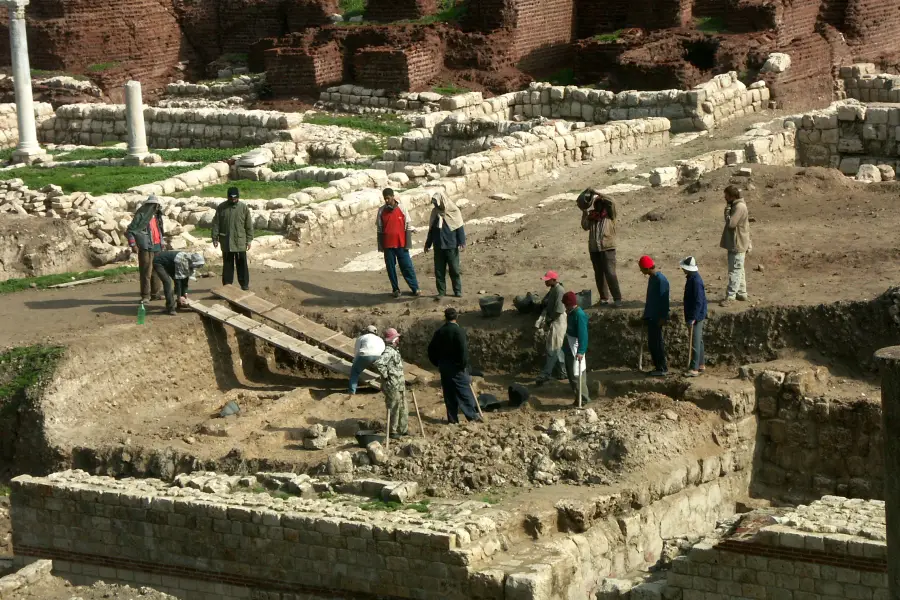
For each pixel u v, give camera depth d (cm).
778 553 1362
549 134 3300
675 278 2173
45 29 4591
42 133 4209
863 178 3002
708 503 1741
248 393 2072
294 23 4762
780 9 4006
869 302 1892
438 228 2186
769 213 2520
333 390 2081
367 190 2928
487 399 1909
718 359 1944
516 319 2092
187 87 4462
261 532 1573
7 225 2586
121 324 2122
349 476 1703
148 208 2211
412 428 1848
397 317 2150
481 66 4206
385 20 4544
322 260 2619
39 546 1725
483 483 1673
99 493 1677
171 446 1869
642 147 3428
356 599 1523
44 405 1938
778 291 2034
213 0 4888
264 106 4209
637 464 1672
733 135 3469
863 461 1761
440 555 1466
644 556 1630
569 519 1566
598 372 1977
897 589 956
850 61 4184
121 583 1673
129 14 4722
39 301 2300
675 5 4188
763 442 1834
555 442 1722
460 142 3569
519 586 1427
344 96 4141
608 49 4069
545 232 2583
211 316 2152
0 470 1950
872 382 1844
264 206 2891
